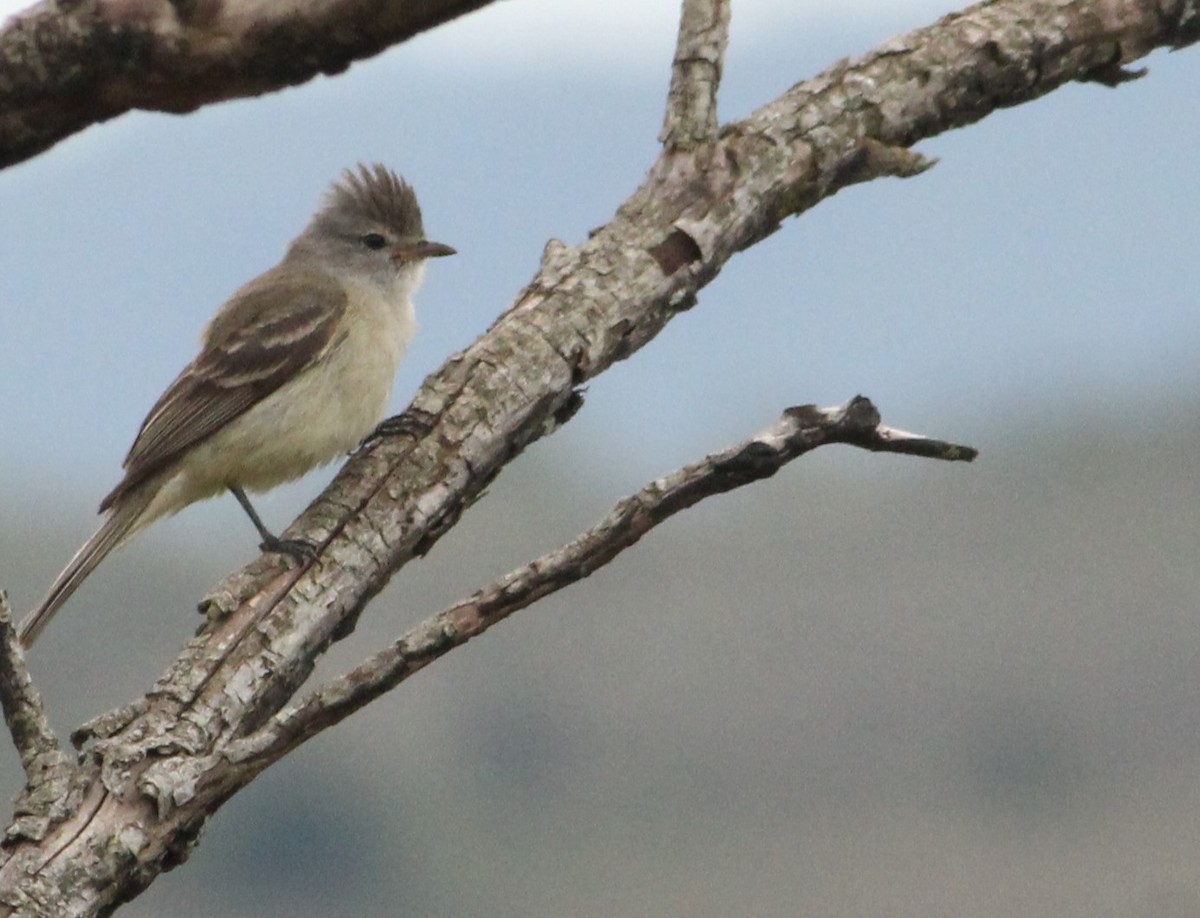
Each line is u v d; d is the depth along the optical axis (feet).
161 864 16.34
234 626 18.31
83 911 15.89
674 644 113.29
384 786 95.81
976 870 92.58
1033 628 108.27
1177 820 94.32
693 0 21.02
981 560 122.52
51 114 18.07
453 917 94.63
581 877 94.27
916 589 118.52
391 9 17.70
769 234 21.74
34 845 15.99
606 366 20.81
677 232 20.86
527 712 106.22
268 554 18.95
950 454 18.72
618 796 101.40
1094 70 22.38
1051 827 96.02
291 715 16.47
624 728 105.19
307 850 93.76
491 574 112.78
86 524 123.54
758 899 90.33
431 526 19.72
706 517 133.39
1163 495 123.95
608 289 20.63
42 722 16.34
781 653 110.63
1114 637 112.27
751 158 21.17
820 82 21.68
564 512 121.70
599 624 111.14
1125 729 102.94
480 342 20.53
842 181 21.53
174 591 102.68
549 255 21.16
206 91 18.20
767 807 99.04
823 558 121.80
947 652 111.04
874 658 110.11
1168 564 118.11
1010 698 105.50
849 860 96.37
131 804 16.21
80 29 17.49
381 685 16.38
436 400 20.12
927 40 21.81
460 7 17.90
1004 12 22.07
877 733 103.19
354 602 19.08
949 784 99.40
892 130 21.61
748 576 120.47
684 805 100.89
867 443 18.54
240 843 94.17
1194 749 102.17
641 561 122.31
